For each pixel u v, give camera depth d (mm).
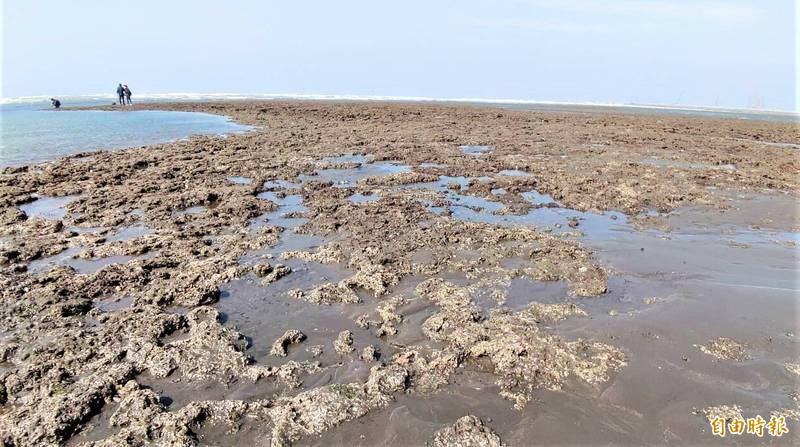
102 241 10695
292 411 5430
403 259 9680
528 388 5895
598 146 23984
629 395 5695
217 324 7207
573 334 6977
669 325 7195
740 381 5941
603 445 4988
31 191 14508
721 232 11711
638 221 12484
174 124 32531
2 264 9359
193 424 5316
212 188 15023
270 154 20734
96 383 5871
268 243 10641
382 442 5078
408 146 23172
